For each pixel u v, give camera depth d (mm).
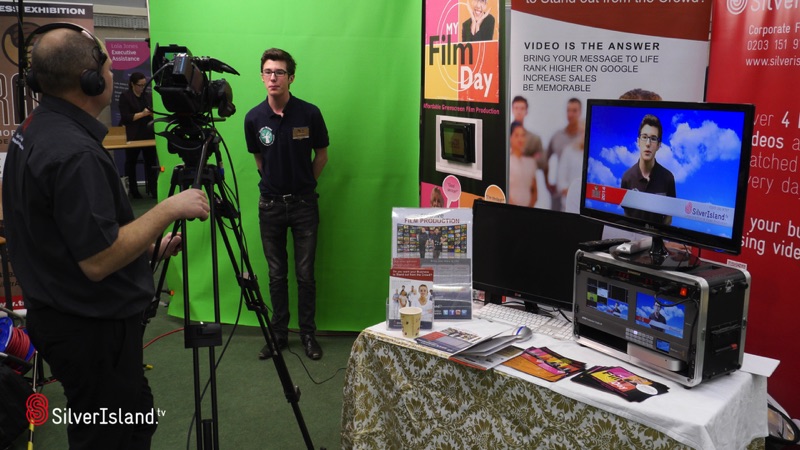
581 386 1844
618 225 2037
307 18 3779
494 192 3039
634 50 2617
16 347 3221
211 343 1823
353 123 3852
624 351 1979
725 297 1785
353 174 3906
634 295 1903
